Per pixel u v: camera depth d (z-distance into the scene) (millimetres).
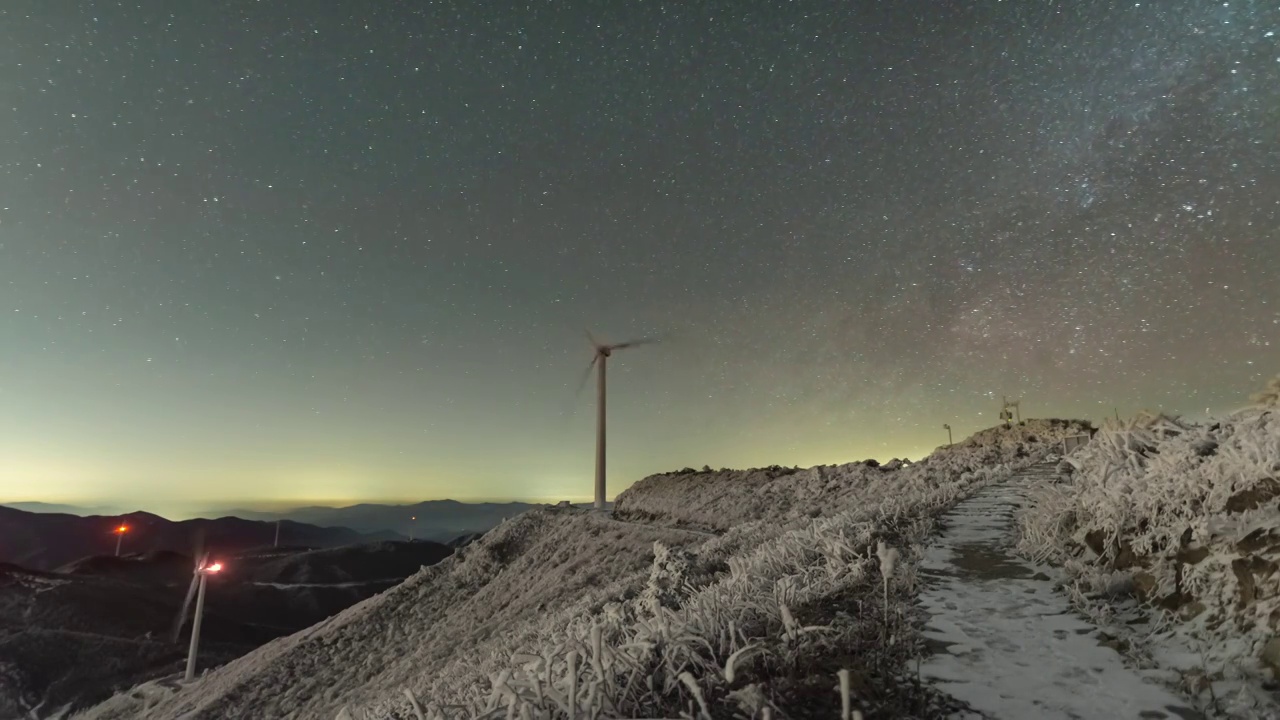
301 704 28109
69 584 89938
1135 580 7172
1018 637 6098
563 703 3967
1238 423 7863
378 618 36906
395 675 27250
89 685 56656
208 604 108875
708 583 11922
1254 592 5355
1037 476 18938
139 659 63094
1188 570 6234
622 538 37344
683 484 50438
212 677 39219
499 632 27141
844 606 7074
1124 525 8102
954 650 5770
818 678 4770
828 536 10461
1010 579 8359
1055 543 9398
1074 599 7176
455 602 37406
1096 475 9977
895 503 15648
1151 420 10586
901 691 4777
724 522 36594
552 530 44781
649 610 8914
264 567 156125
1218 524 6324
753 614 6203
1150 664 5285
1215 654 5148
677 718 3955
